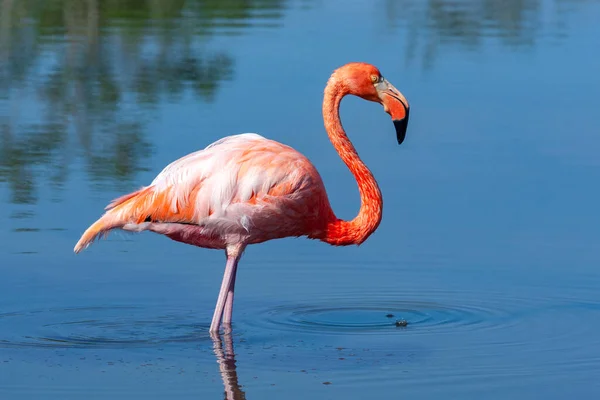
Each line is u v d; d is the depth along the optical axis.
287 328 9.42
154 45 23.64
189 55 22.25
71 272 10.78
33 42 24.23
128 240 11.91
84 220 12.33
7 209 12.75
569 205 12.96
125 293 10.25
